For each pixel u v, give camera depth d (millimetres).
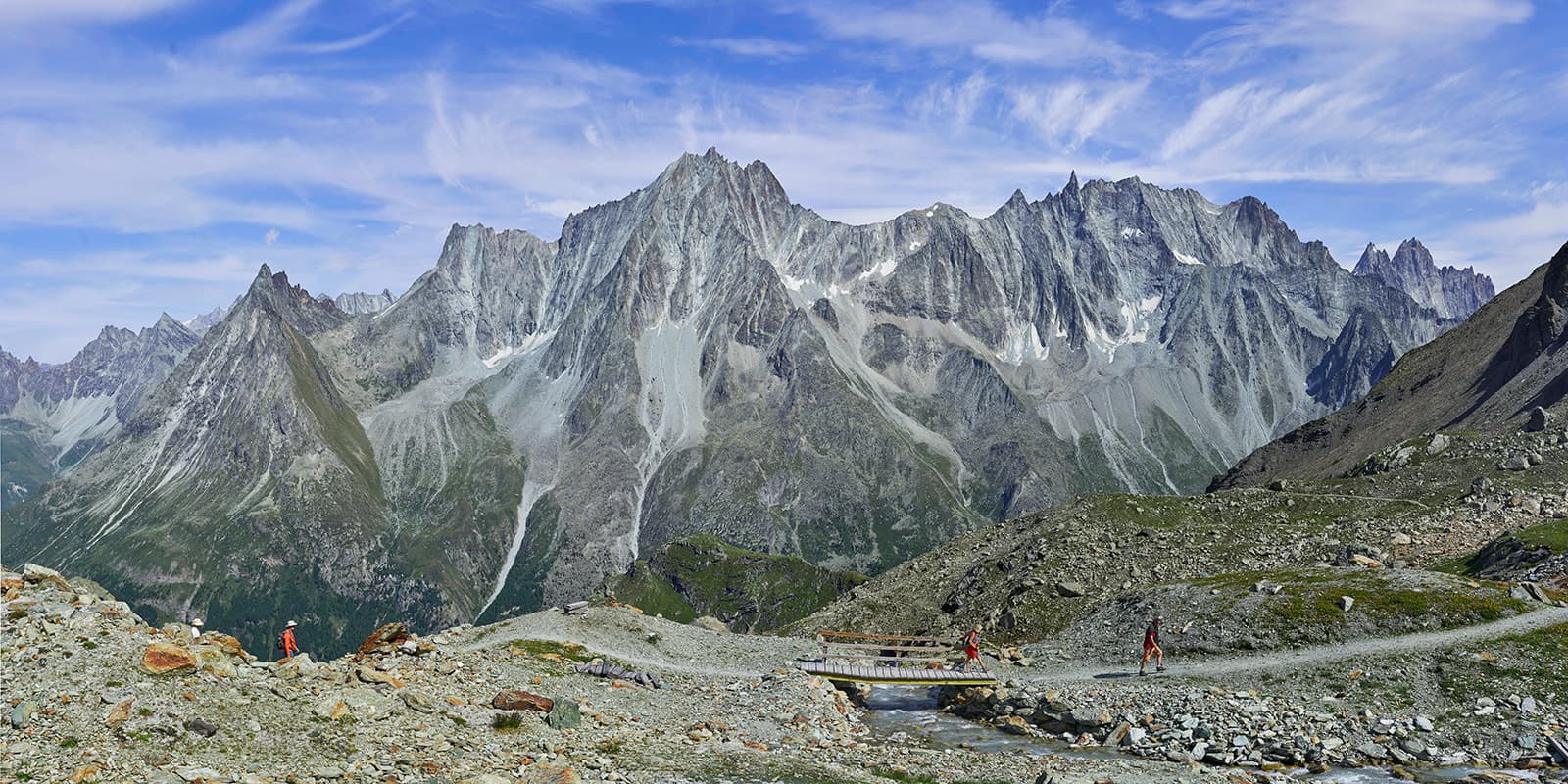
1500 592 67688
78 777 31984
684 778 43406
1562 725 51469
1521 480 111438
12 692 36969
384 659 59312
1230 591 78438
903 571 125625
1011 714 65000
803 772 45688
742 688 68375
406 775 38125
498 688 57406
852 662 77562
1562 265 189250
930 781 46938
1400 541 93188
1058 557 102688
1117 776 47875
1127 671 71625
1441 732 53562
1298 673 63281
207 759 35875
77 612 43812
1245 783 47875
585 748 47031
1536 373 171125
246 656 48000
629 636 83312
